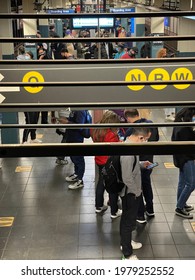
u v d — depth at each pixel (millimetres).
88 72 2416
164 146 1566
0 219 5438
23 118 10055
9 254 4664
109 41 1577
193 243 4828
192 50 8719
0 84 1571
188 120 4973
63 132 6395
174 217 5414
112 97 2363
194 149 1568
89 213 5543
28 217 5480
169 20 13320
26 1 13680
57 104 1657
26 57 9227
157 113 10086
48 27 17562
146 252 4664
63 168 7152
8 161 7527
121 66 2422
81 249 4746
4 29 6902
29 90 2367
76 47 14891
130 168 4164
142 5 10188
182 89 2455
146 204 5355
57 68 2369
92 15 1539
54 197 6047
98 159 5230
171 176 6742
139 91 2373
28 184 6527
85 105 1677
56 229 5172
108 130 4969
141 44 12547
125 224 4414
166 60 1604
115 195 5215
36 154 1570
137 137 4098
